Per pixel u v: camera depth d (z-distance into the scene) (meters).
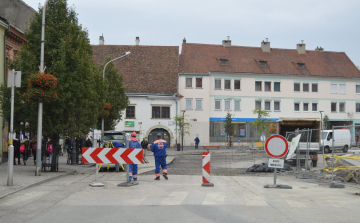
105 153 13.38
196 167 23.19
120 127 52.59
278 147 12.77
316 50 68.44
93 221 7.61
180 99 54.34
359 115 63.41
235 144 58.81
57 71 17.09
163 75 55.34
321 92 62.00
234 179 15.51
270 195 10.99
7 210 8.80
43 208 9.04
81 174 17.73
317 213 8.34
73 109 18.28
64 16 18.25
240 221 7.52
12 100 12.94
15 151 23.56
